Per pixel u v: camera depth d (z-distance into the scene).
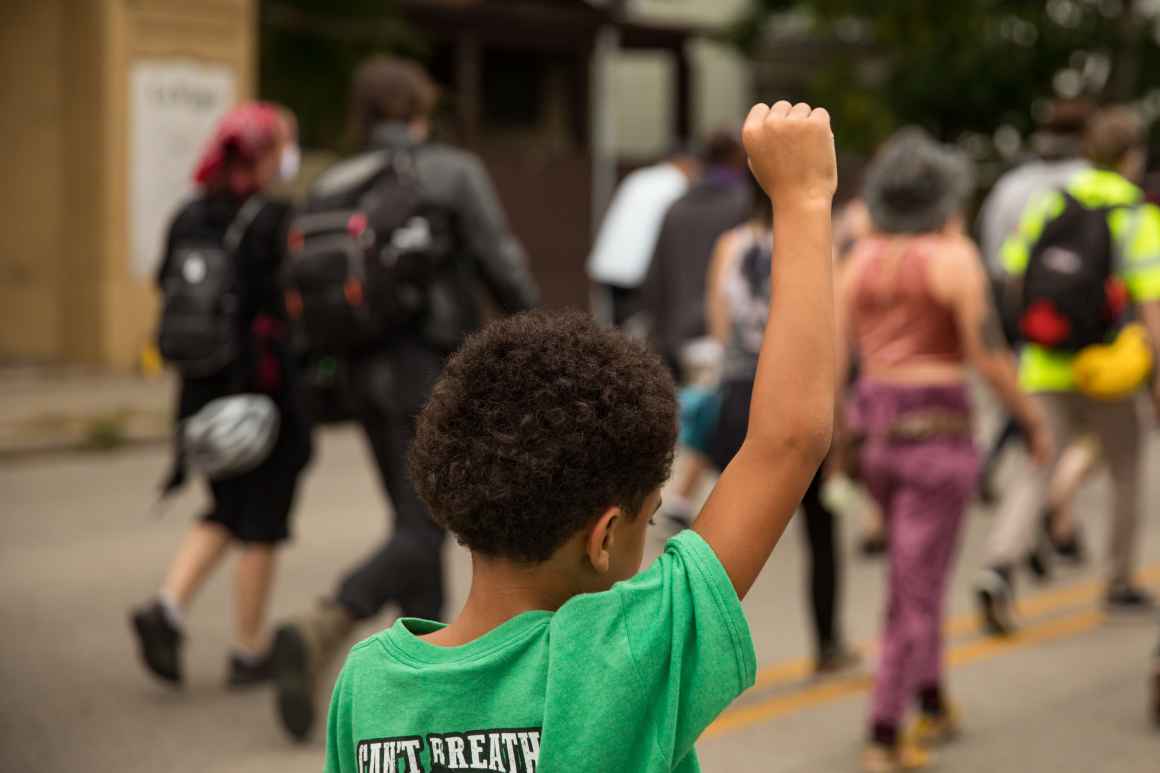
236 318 5.06
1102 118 5.91
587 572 1.58
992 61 19.09
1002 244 7.62
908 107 19.58
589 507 1.52
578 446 1.50
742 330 5.52
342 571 7.07
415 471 1.59
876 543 7.56
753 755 4.67
